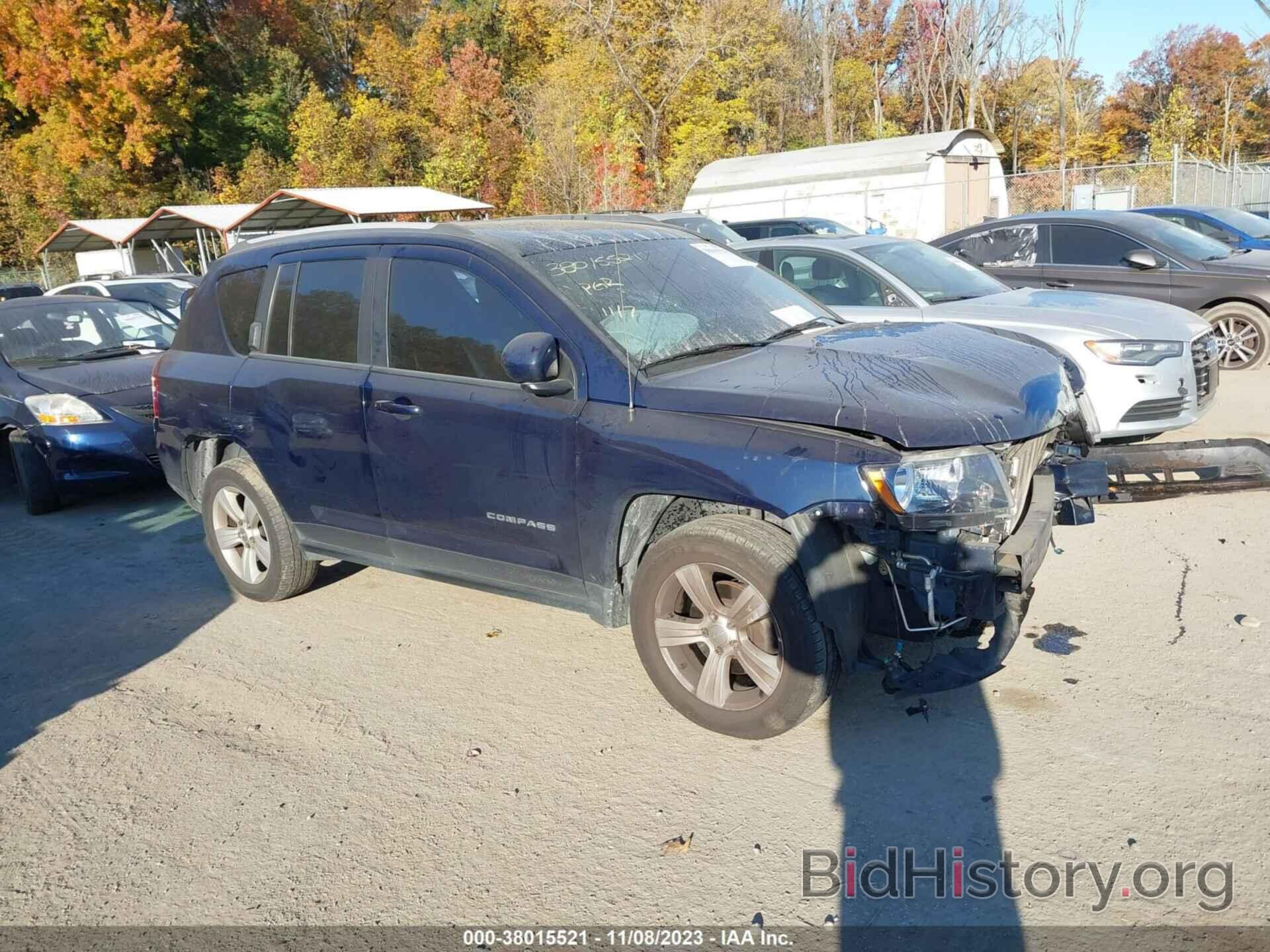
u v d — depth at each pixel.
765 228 14.90
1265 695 3.49
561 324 3.66
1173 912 2.51
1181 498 5.78
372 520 4.41
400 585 5.30
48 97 38.19
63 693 4.23
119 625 4.99
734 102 40.00
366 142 41.28
